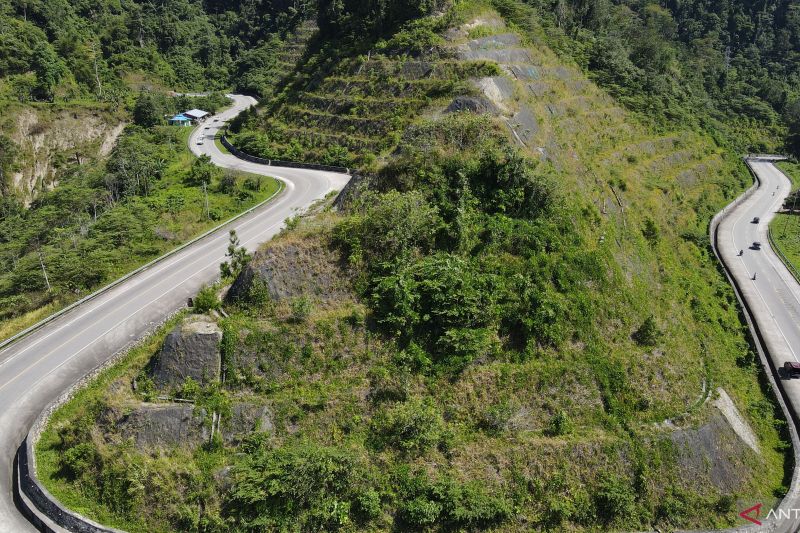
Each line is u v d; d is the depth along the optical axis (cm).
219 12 17838
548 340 3262
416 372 3055
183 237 5469
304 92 8438
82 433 2820
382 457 2770
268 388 2947
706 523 2905
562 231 3791
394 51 7562
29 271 4728
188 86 14388
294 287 3297
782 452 3644
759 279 6122
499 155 3884
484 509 2653
